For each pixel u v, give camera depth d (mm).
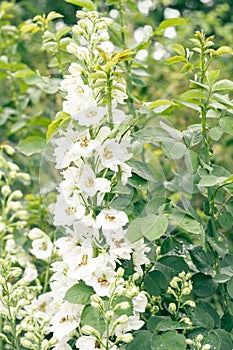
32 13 6461
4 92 4922
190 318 2684
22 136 4492
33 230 2924
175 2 7660
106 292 2359
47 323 2750
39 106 4812
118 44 3492
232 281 2623
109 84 2383
